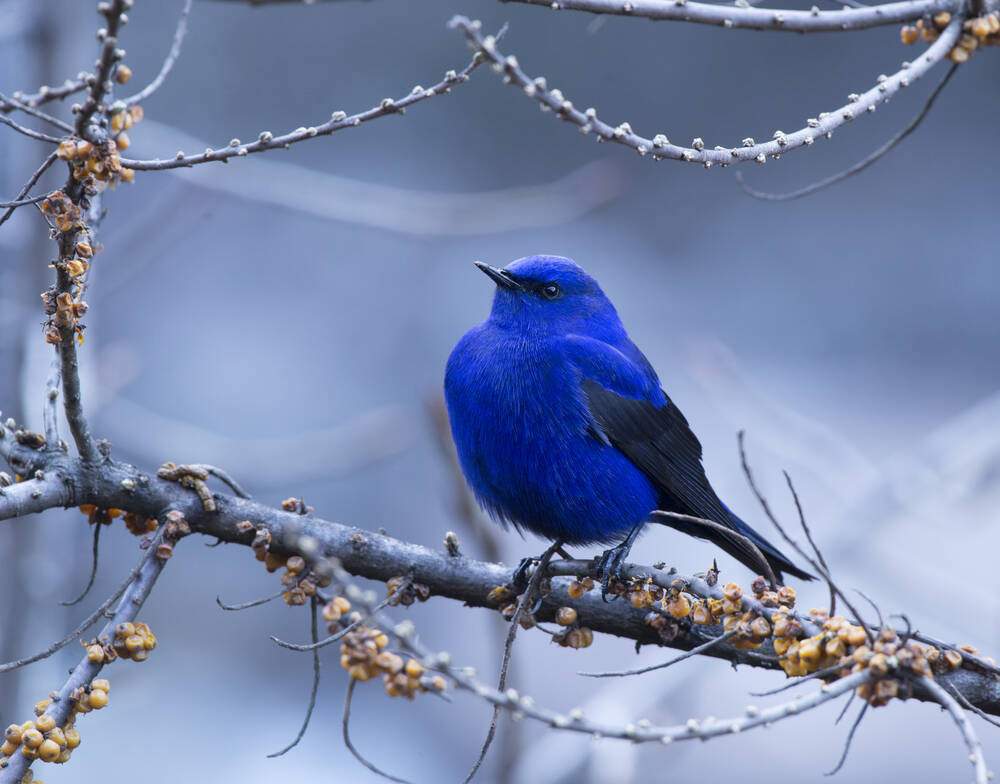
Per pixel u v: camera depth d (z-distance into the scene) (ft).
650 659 32.32
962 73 81.51
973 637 36.58
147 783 45.73
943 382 77.46
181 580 55.57
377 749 53.42
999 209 80.69
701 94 82.12
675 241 81.46
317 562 13.26
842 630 16.89
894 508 37.63
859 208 82.12
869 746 53.78
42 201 16.60
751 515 45.03
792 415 39.47
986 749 53.57
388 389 70.54
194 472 19.85
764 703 53.21
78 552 50.44
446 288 73.61
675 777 51.88
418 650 13.67
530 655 56.59
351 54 77.30
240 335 68.03
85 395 33.47
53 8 37.42
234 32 73.46
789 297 80.38
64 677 38.55
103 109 16.05
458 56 79.20
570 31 80.89
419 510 61.21
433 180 79.61
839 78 82.17
